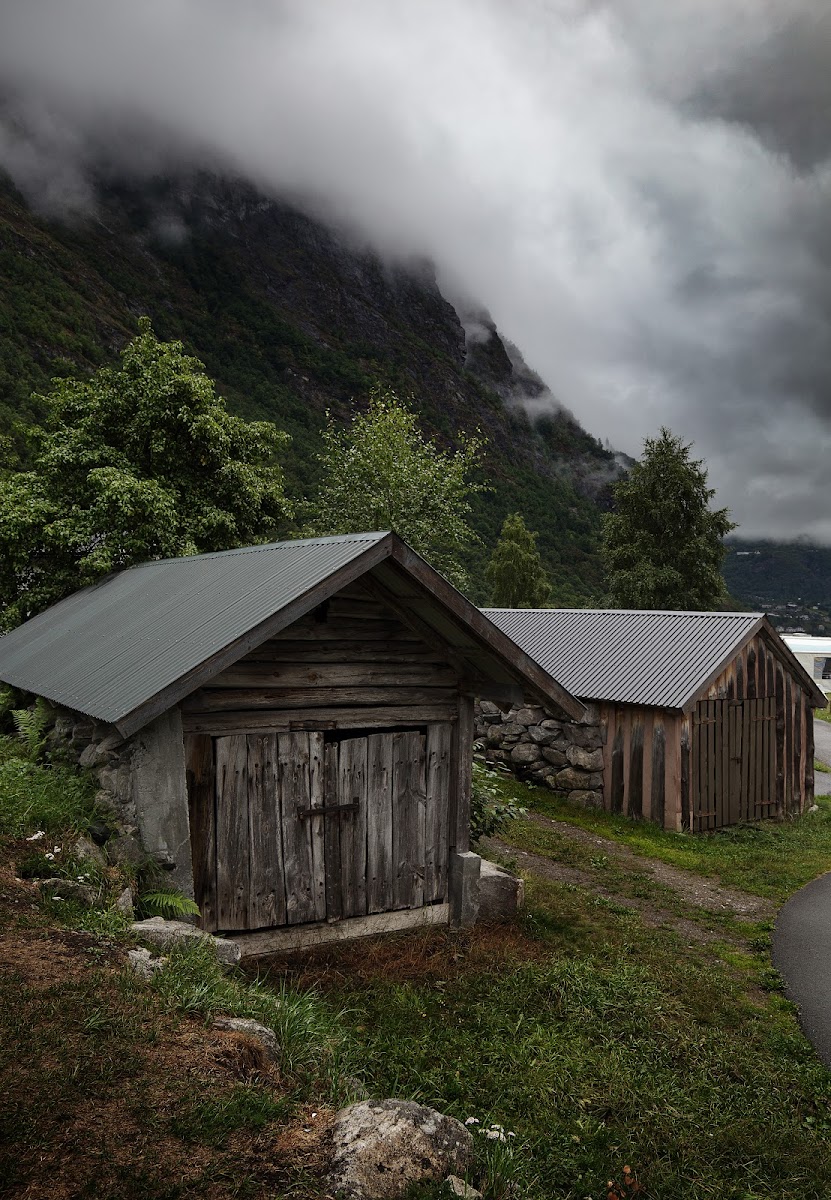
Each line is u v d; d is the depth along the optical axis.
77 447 18.50
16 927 5.19
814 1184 4.96
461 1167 3.93
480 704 18.92
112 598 11.34
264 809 7.54
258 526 20.73
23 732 9.21
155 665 7.14
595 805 16.83
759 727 17.42
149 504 17.28
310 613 7.84
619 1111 5.48
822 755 29.41
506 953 8.15
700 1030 6.95
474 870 8.71
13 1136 3.29
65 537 17.03
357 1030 6.18
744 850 14.62
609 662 17.75
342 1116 3.91
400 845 8.43
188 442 19.27
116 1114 3.57
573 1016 6.88
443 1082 5.58
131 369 19.66
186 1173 3.31
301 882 7.75
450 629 8.25
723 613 17.81
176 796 6.90
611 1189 4.63
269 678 7.56
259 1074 4.23
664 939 9.38
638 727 16.38
